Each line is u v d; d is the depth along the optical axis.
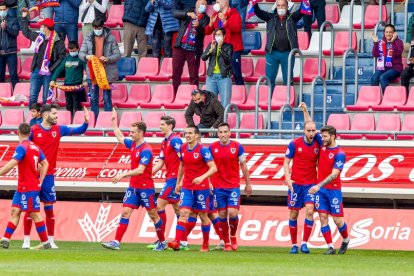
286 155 49.31
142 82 69.31
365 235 53.59
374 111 62.91
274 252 49.62
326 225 48.88
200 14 66.19
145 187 48.06
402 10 70.25
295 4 71.88
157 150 58.22
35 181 47.47
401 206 58.31
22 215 56.31
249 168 57.06
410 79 64.94
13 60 70.31
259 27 71.31
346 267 40.25
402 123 62.44
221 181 49.03
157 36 69.88
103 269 37.03
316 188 47.59
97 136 61.09
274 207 55.03
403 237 53.19
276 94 65.00
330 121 62.19
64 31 70.50
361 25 67.44
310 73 67.25
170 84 68.62
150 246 50.44
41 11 73.69
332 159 48.22
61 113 66.38
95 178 58.91
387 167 55.78
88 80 66.44
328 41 68.62
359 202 59.22
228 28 65.44
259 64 68.38
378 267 40.62
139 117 65.50
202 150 47.25
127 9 70.00
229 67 62.91
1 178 59.72
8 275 34.34
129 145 48.41
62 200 62.62
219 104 58.59
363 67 66.56
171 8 68.88
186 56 66.56
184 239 49.41
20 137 47.22
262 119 63.53
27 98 69.44
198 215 54.31
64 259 41.84
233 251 49.31
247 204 60.66
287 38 64.88
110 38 66.31
